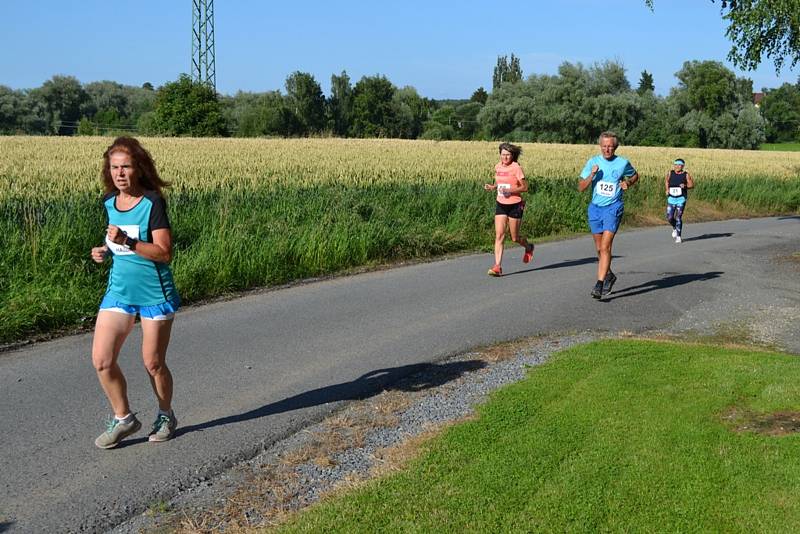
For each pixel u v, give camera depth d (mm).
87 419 5336
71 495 4195
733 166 36594
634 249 15422
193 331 7902
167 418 4977
